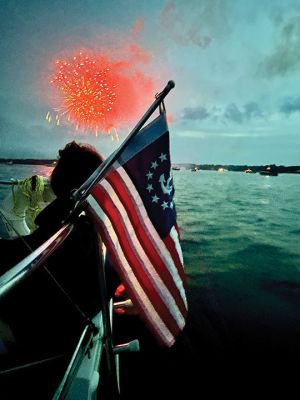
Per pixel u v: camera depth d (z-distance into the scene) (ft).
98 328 6.29
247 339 16.24
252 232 58.23
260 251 42.45
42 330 6.04
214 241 48.88
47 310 6.10
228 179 319.06
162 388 10.82
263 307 21.49
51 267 6.26
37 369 5.79
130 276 5.27
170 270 5.72
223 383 11.68
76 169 6.16
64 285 6.28
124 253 5.26
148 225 5.62
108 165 5.08
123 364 11.86
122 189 5.46
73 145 6.37
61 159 6.29
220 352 14.21
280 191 185.26
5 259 5.93
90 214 5.03
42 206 11.07
